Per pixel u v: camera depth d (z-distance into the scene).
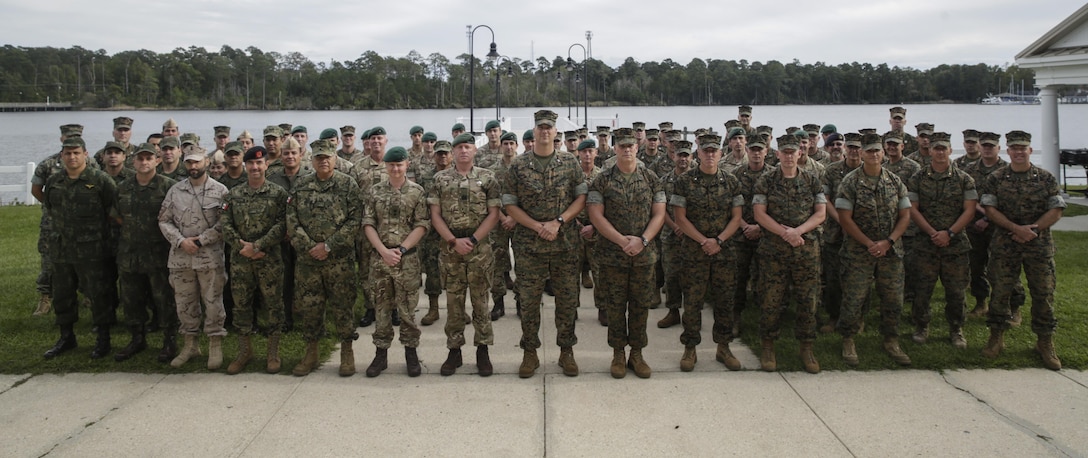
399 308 5.10
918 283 5.74
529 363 5.15
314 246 4.98
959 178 5.57
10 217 12.78
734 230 5.17
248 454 3.95
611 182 4.98
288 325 6.34
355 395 4.80
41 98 61.69
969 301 7.12
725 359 5.35
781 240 5.14
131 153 7.46
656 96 60.62
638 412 4.48
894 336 5.45
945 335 5.96
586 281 8.15
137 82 60.56
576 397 4.75
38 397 4.77
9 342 5.89
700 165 5.23
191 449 4.02
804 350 5.29
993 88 61.03
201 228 5.20
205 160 5.30
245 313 5.23
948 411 4.47
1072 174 21.03
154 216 5.35
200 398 4.75
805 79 61.00
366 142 7.09
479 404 4.64
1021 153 5.27
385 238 5.04
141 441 4.12
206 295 5.25
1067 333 5.89
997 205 5.42
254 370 5.29
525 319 5.09
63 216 5.34
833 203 6.18
